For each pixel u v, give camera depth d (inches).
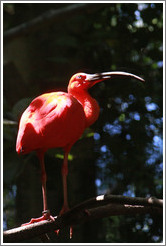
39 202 410.3
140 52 423.8
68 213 202.1
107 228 395.9
